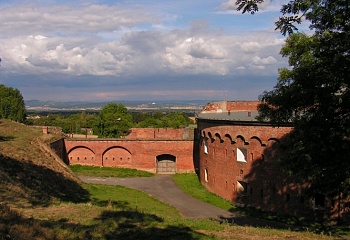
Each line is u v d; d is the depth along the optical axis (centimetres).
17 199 2258
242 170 3847
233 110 5944
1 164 3156
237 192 3922
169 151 6281
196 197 4316
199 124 5125
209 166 4609
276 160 3466
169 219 2127
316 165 2161
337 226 3030
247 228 2053
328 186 2233
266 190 3569
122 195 4072
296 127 2155
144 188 4875
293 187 3341
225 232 1889
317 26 1870
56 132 6662
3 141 4406
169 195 4453
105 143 6344
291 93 2016
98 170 6081
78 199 3316
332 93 1869
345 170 2006
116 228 1775
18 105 10031
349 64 1734
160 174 6166
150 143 6297
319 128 1983
